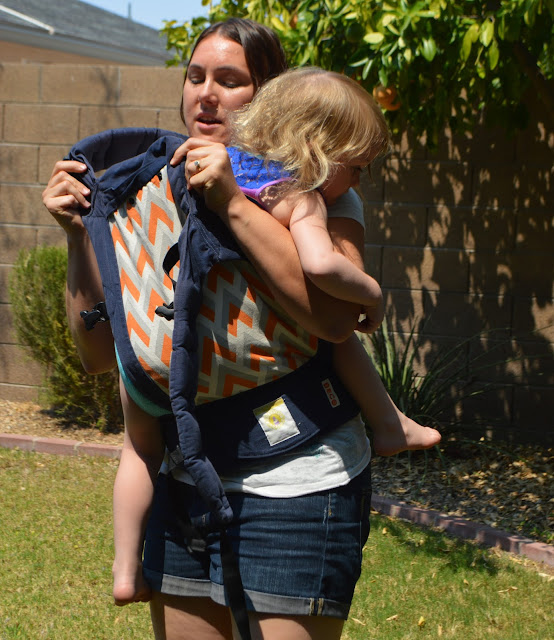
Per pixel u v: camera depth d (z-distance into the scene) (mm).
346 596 1806
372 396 1936
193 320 1683
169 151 1763
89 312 1875
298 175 1722
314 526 1743
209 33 2027
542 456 6621
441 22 5098
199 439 1682
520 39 5500
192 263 1676
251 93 2008
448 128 6844
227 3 6641
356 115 1766
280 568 1731
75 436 6961
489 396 6910
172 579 1945
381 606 4152
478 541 5141
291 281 1685
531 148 6727
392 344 7020
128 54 18688
